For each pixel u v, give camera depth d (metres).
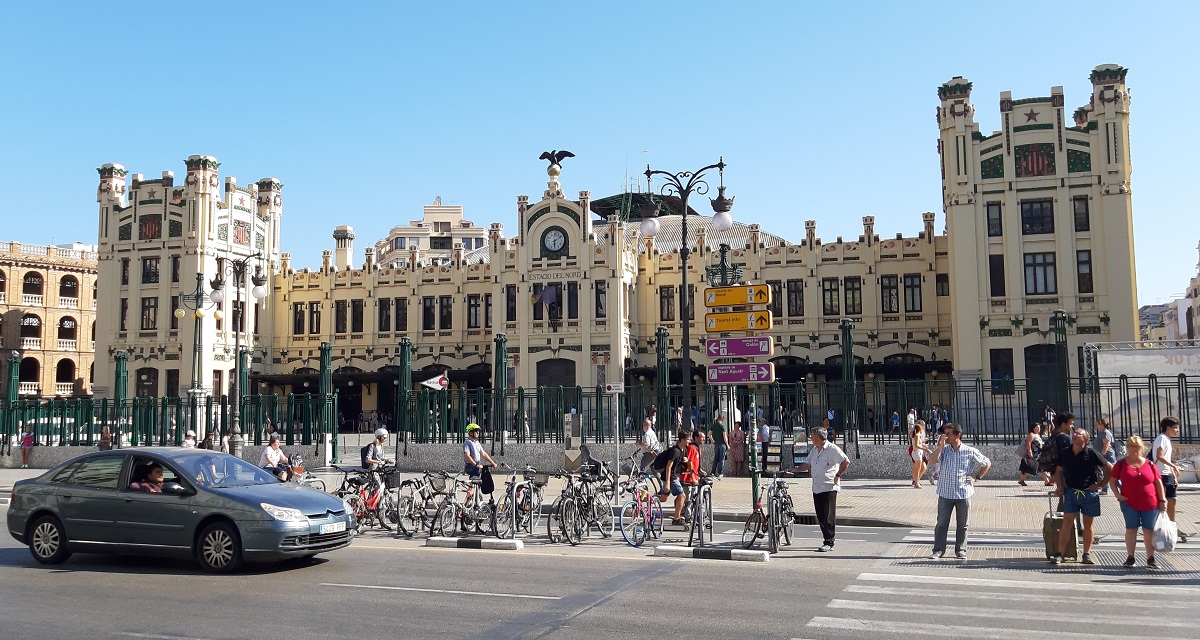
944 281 55.34
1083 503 14.02
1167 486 15.92
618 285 55.94
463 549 16.38
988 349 49.31
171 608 11.24
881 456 30.33
